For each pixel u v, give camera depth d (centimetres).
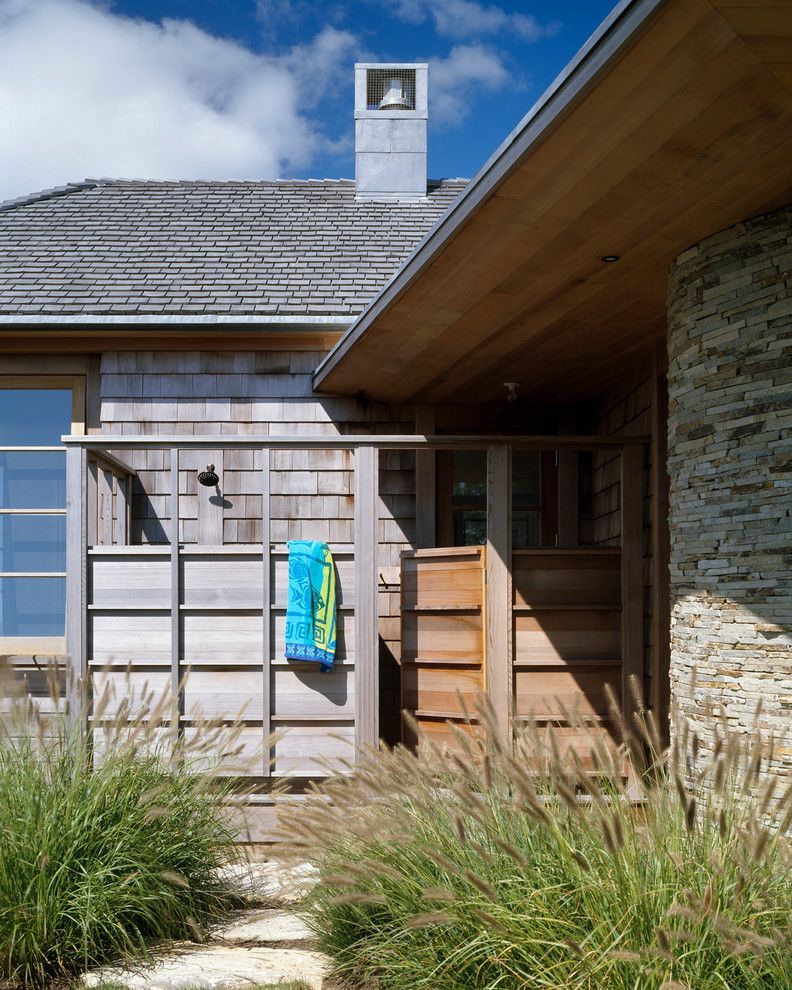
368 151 1145
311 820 434
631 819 335
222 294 854
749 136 392
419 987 333
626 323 641
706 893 286
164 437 634
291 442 634
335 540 841
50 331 819
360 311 825
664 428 662
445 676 648
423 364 745
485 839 362
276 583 632
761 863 314
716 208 465
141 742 473
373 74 1180
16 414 842
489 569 627
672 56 336
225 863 484
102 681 627
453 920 326
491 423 881
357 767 425
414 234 1019
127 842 427
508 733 602
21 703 462
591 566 641
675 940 285
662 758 353
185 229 1019
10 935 385
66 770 449
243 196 1137
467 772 372
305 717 625
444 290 575
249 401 842
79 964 395
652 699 642
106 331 820
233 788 540
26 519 831
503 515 631
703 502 504
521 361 738
